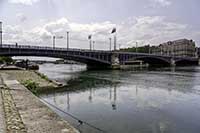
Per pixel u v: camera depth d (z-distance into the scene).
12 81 27.19
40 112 10.88
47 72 79.31
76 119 14.88
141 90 31.55
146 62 153.00
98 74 68.06
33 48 77.31
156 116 16.17
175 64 152.38
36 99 14.58
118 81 45.31
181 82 42.91
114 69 100.88
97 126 13.36
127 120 14.91
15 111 11.04
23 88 20.28
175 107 19.50
